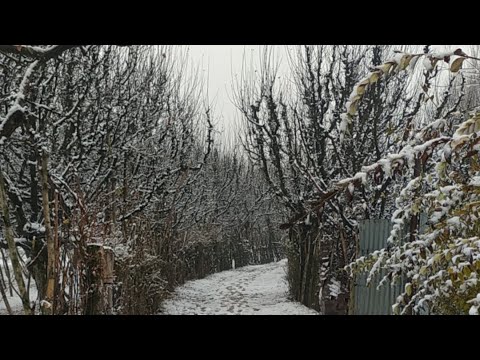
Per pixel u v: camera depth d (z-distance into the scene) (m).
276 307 9.26
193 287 13.12
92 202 6.07
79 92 7.41
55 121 6.81
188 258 14.88
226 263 19.42
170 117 11.30
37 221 5.94
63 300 3.86
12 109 3.76
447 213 2.62
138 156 9.05
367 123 9.00
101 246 4.54
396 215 2.96
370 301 6.09
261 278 15.59
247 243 22.23
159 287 8.50
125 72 9.23
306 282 9.41
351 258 6.87
